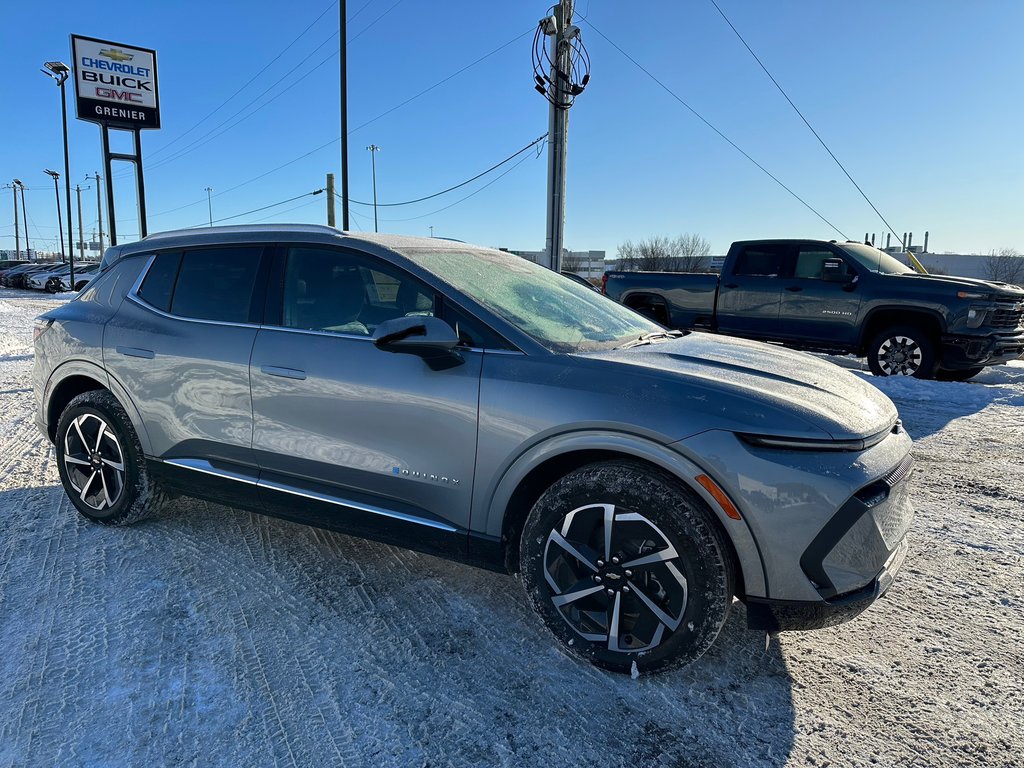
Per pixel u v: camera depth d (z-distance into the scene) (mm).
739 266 10156
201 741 2174
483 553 2729
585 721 2303
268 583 3195
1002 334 8281
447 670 2564
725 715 2340
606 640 2496
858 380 2979
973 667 2617
